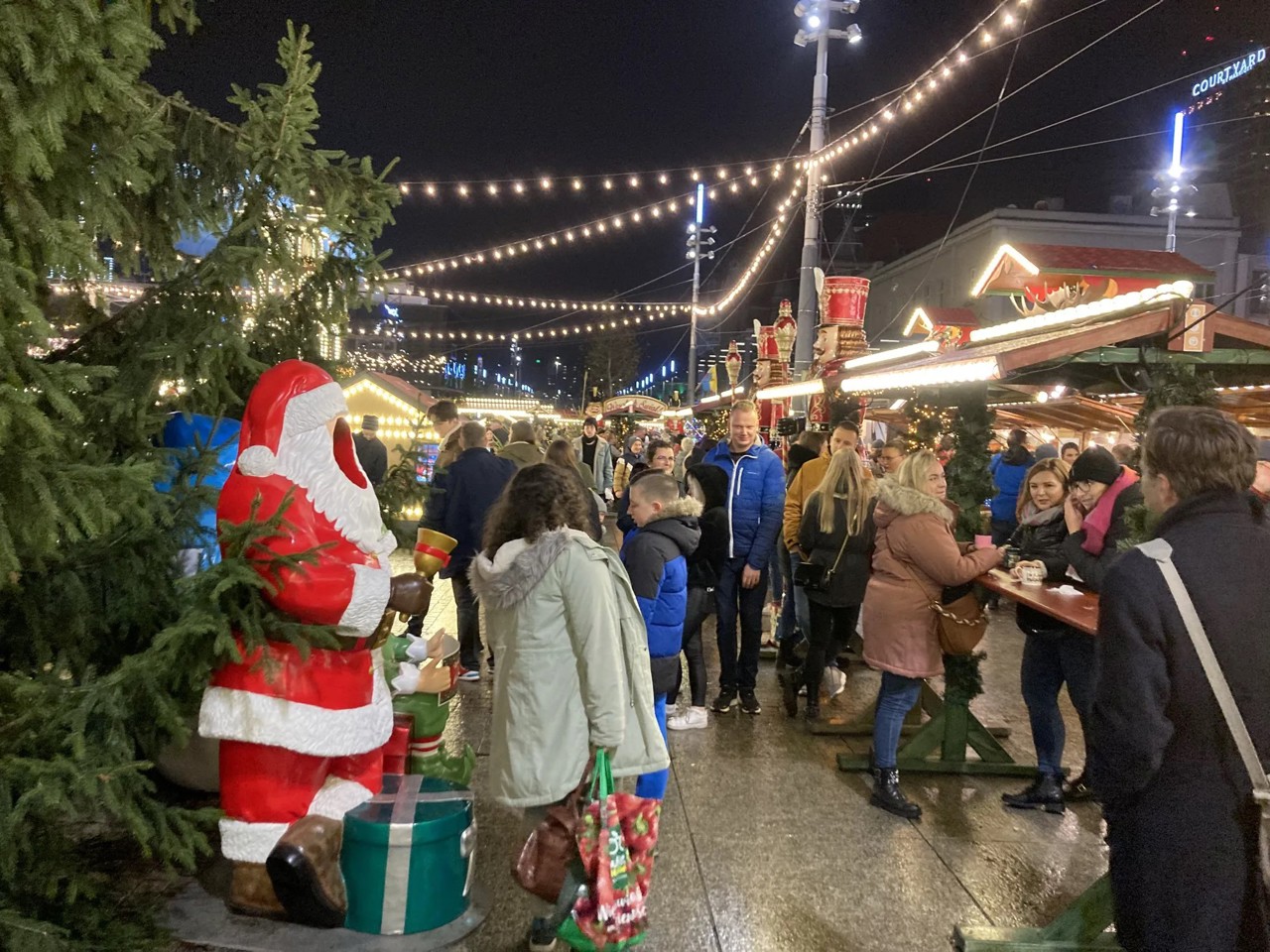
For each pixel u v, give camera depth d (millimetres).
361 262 3432
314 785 3107
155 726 2822
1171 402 4203
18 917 2330
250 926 3059
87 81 2172
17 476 2174
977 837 4027
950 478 5242
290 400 2996
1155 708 2008
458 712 5457
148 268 3428
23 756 2400
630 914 2570
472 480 5875
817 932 3229
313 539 2902
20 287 2225
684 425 23719
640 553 3914
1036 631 4348
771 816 4191
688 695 6184
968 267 30094
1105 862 3814
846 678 6539
